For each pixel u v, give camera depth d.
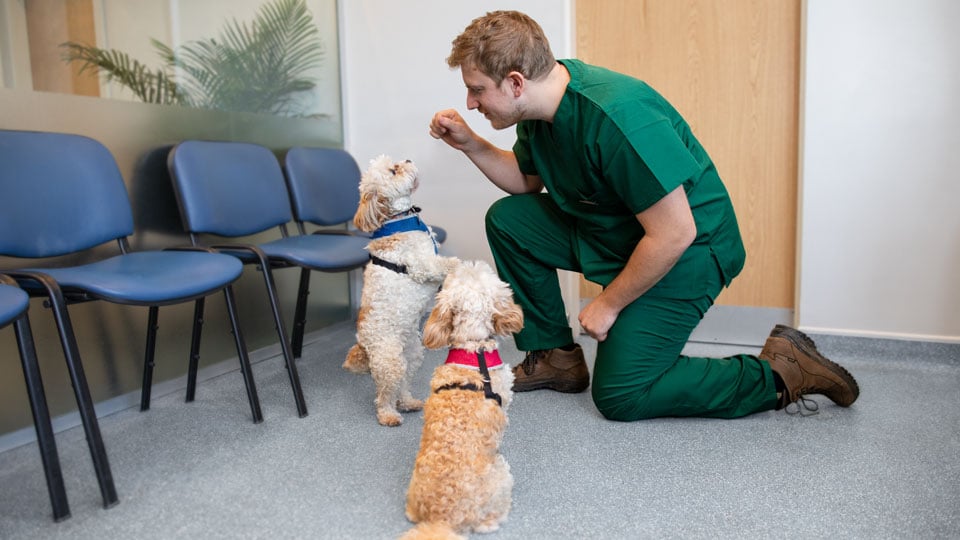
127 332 1.91
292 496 1.32
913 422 1.64
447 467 1.08
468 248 2.72
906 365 2.10
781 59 2.31
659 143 1.41
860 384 1.94
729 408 1.66
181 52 2.16
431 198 2.75
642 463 1.44
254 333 2.37
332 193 2.55
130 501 1.31
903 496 1.27
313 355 2.42
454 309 1.24
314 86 2.73
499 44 1.38
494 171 1.88
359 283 2.90
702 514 1.22
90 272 1.43
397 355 1.65
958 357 2.08
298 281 2.58
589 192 1.59
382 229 1.72
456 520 1.07
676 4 2.42
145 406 1.86
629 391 1.62
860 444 1.52
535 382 1.91
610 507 1.25
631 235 1.63
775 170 2.37
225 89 2.33
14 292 1.20
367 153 2.85
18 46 1.67
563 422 1.69
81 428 1.76
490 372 1.22
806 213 2.20
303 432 1.65
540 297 1.86
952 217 2.03
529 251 1.83
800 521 1.19
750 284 2.46
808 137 2.16
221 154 2.09
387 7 2.72
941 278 2.07
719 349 2.45
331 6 2.78
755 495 1.29
